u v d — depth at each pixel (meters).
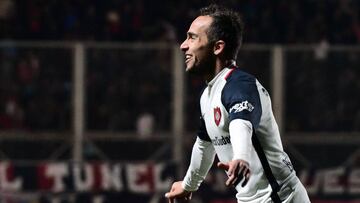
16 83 40.94
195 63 14.73
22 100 40.94
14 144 40.72
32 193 40.06
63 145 40.94
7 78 40.88
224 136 14.87
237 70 14.55
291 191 15.14
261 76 41.41
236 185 15.29
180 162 41.00
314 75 41.88
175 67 41.22
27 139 40.78
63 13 47.09
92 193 40.38
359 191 41.53
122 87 41.19
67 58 41.00
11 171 40.12
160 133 41.22
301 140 41.66
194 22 14.78
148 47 41.19
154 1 47.47
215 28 14.60
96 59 41.09
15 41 41.94
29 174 40.16
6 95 40.88
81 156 40.94
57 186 40.22
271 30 46.72
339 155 41.84
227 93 14.16
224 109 14.51
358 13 48.25
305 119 41.81
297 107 41.72
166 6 47.38
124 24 46.97
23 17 46.72
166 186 40.81
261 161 14.87
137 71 41.22
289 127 41.72
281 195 15.05
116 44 41.03
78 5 47.31
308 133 41.81
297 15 47.41
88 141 41.03
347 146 41.91
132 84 41.22
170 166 40.88
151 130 41.16
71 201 40.22
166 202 40.69
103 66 41.12
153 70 41.22
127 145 41.16
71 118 41.06
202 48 14.66
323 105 41.91
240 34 14.84
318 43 46.94
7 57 40.84
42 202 40.09
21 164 40.25
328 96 42.00
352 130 42.06
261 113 13.99
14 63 40.94
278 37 46.72
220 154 15.23
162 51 41.22
